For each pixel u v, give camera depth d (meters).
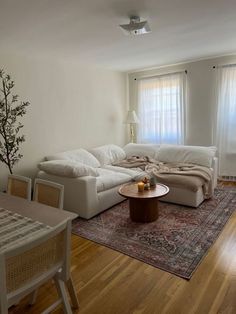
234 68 4.30
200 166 3.94
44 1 2.06
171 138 5.15
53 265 1.32
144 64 4.80
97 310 1.68
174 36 3.12
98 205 3.25
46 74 3.92
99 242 2.57
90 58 4.11
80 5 2.16
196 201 3.35
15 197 1.98
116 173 3.87
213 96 4.61
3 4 2.10
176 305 1.70
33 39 3.03
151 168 4.07
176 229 2.79
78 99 4.50
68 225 1.32
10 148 3.24
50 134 4.06
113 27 2.71
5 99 3.27
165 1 2.15
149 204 2.94
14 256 1.05
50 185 1.92
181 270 2.07
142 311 1.66
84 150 4.39
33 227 1.42
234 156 4.56
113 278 2.00
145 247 2.45
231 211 3.26
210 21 2.65
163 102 5.15
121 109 5.57
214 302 1.71
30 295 1.72
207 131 4.78
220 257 2.24
